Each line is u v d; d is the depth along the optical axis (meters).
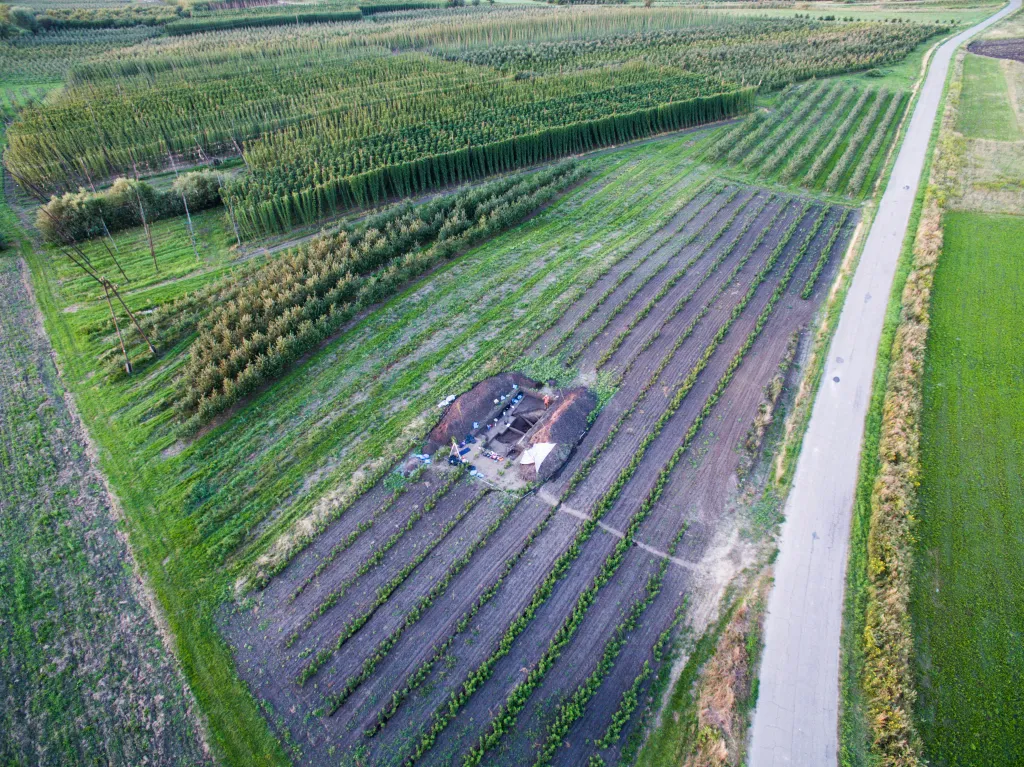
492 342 38.22
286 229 50.78
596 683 21.97
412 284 44.00
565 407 32.56
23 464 30.61
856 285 42.41
